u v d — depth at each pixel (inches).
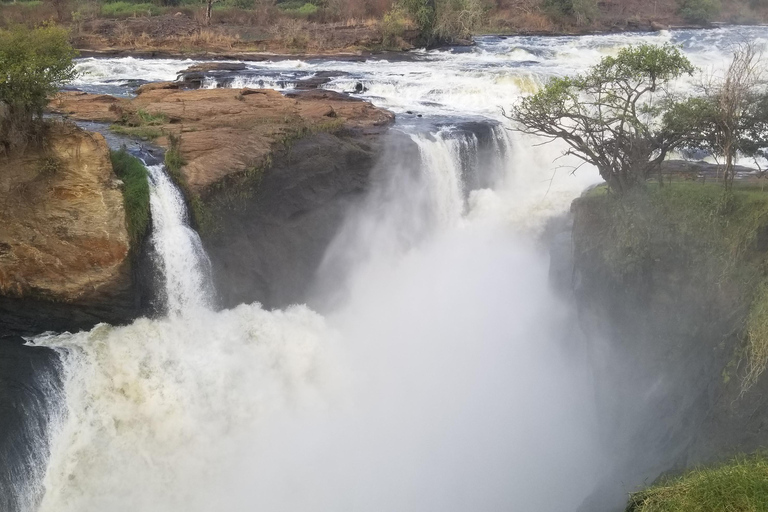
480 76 1320.1
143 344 601.9
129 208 583.5
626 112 607.8
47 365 556.1
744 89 563.2
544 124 653.9
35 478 517.0
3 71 534.9
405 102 1193.4
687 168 719.7
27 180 559.8
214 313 663.8
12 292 581.6
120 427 574.6
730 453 393.1
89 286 578.2
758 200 523.2
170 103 948.0
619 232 575.2
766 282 435.8
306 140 770.8
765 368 397.4
